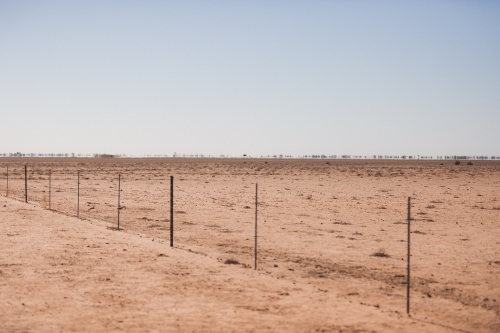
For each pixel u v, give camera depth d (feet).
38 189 179.01
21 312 39.47
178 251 65.62
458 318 40.11
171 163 574.97
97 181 231.50
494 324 38.73
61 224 88.22
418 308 42.86
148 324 36.81
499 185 225.15
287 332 35.17
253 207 129.39
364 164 572.51
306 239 80.38
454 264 62.23
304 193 177.37
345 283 51.70
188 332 35.09
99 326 36.29
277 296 44.57
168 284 48.42
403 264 61.98
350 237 82.69
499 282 53.16
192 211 119.03
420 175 307.58
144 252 64.18
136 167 430.20
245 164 547.08
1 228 82.64
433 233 88.17
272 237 82.23
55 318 38.06
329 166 492.54
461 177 288.92
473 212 121.29
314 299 43.86
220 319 38.01
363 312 40.22
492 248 73.72
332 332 35.24
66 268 54.95
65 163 529.86
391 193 179.73
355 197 161.79
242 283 49.14
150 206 128.88
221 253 67.21
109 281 49.44
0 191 167.22
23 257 60.54
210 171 358.64
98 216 107.14
